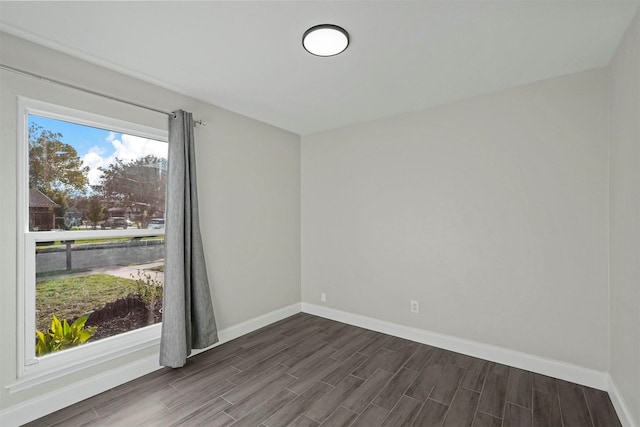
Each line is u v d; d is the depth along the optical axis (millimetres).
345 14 1641
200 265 2684
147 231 2518
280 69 2256
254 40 1889
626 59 1797
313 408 1995
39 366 1918
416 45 1945
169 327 2410
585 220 2256
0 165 1770
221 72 2299
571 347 2303
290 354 2764
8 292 1800
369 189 3418
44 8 1570
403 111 3127
